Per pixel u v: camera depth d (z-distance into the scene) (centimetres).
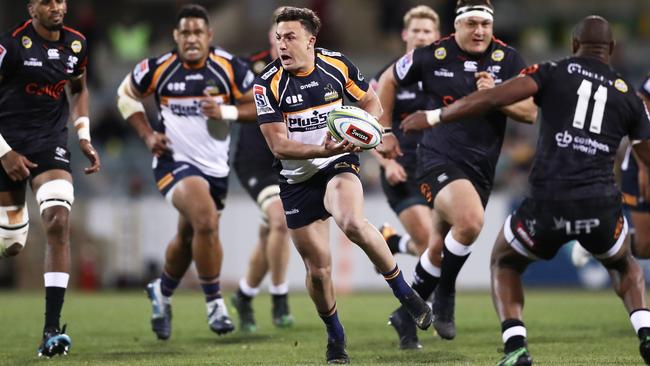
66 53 2595
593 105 2108
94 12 8331
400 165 3136
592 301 4431
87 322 3525
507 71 2697
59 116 2620
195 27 3011
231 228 5653
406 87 2991
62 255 2483
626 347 2689
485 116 2652
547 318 3572
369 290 5547
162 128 3081
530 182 2138
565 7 8225
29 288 5706
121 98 3105
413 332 2670
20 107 2552
